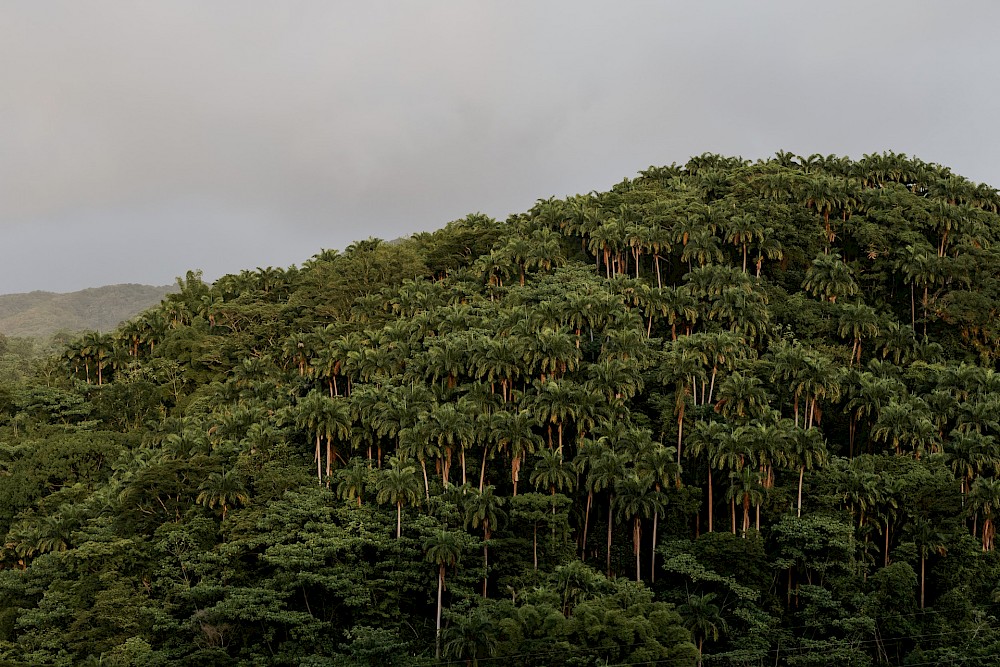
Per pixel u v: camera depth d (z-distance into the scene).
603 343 122.69
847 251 157.62
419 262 165.88
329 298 158.88
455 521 95.44
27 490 120.25
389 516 95.56
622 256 150.50
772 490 101.62
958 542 98.06
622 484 96.56
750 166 177.75
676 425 111.62
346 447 111.50
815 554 96.44
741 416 109.06
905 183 183.25
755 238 148.38
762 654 85.38
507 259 145.62
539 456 107.94
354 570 88.69
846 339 136.62
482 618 80.00
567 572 87.75
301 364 132.50
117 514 99.62
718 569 94.00
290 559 86.25
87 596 89.06
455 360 114.00
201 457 102.88
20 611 90.38
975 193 174.62
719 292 131.50
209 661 80.50
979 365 137.75
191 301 178.88
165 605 86.31
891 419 107.44
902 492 100.19
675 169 196.50
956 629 90.50
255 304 167.25
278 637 86.19
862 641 89.31
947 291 146.75
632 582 91.56
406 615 89.56
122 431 140.12
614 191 185.25
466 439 100.38
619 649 78.56
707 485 106.94
